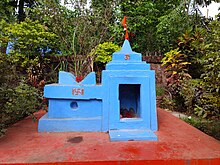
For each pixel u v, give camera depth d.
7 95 2.69
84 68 5.75
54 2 5.88
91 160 1.94
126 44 3.17
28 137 2.67
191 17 6.63
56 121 2.90
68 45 6.06
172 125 3.33
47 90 2.96
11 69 2.98
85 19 5.83
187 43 5.60
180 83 5.20
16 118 3.57
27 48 5.51
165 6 7.52
